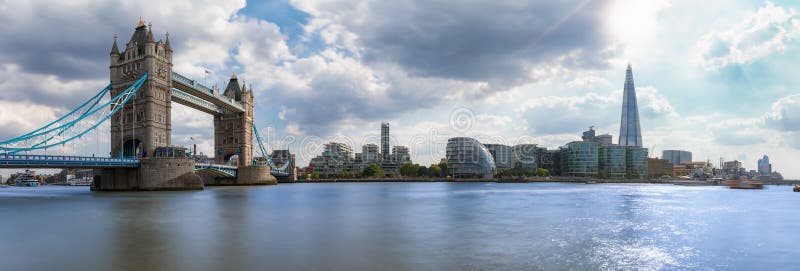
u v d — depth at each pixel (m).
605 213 56.25
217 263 25.92
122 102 112.31
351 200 80.00
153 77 115.75
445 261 26.94
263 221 45.12
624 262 27.36
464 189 145.75
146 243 32.00
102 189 111.69
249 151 187.38
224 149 185.75
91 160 93.44
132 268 24.80
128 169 109.31
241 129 183.50
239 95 185.38
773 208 66.81
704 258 29.05
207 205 64.88
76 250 29.48
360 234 36.81
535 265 26.14
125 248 30.17
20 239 33.75
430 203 73.06
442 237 35.56
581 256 28.80
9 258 27.22
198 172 152.38
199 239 33.72
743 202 81.06
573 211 58.81
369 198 87.00
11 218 47.31
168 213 52.62
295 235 35.94
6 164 77.31
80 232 37.09
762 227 44.03
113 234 36.06
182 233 36.66
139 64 116.69
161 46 119.88
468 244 32.59
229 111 186.00
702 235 38.34
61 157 86.69
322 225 42.28
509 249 30.77
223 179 176.50
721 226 44.50
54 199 78.31
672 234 38.66
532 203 73.94
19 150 90.75
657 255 29.61
